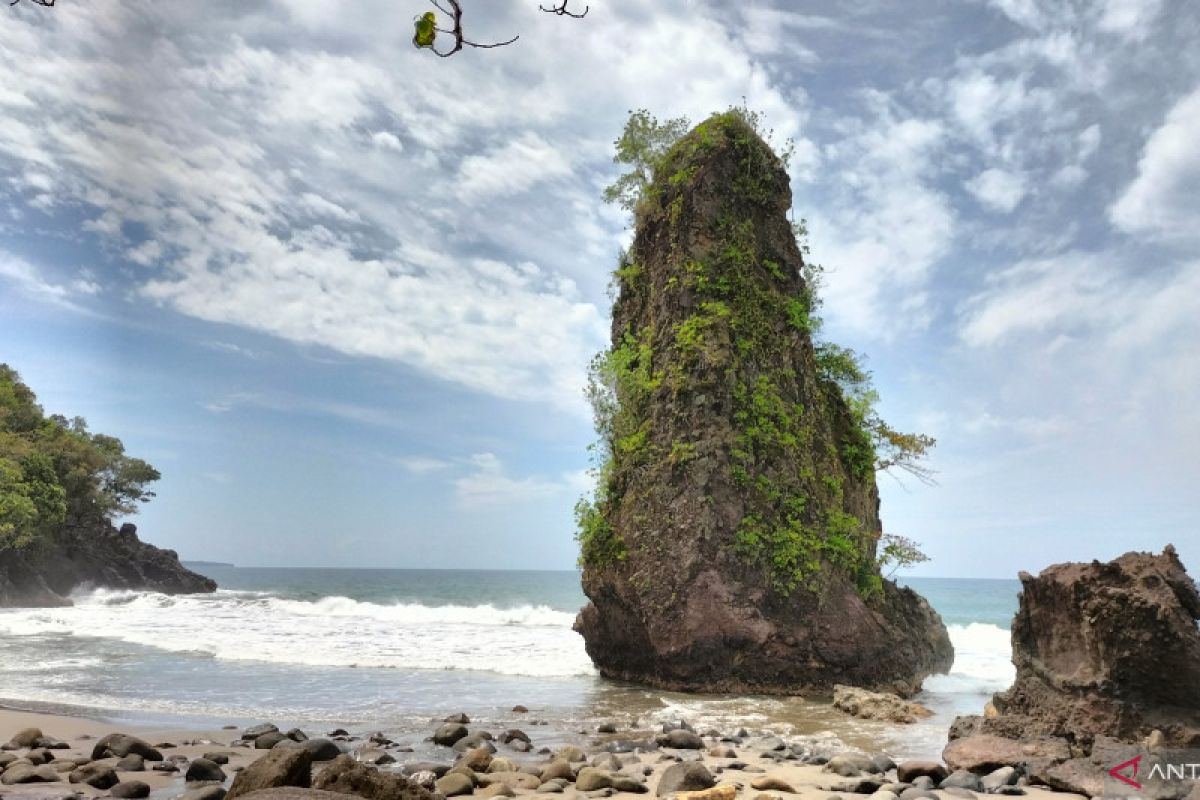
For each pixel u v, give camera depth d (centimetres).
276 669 2108
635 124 2531
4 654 2316
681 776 874
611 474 2272
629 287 2566
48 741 1106
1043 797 867
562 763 952
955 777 929
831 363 2534
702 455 2031
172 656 2317
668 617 1942
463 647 2775
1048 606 1143
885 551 2366
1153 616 984
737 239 2284
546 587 10719
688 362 2148
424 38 512
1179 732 964
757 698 1838
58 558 6669
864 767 1016
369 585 11531
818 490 2145
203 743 1158
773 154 2473
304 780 672
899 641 2052
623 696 1823
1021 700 1144
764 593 1938
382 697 1725
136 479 7950
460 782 883
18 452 6225
